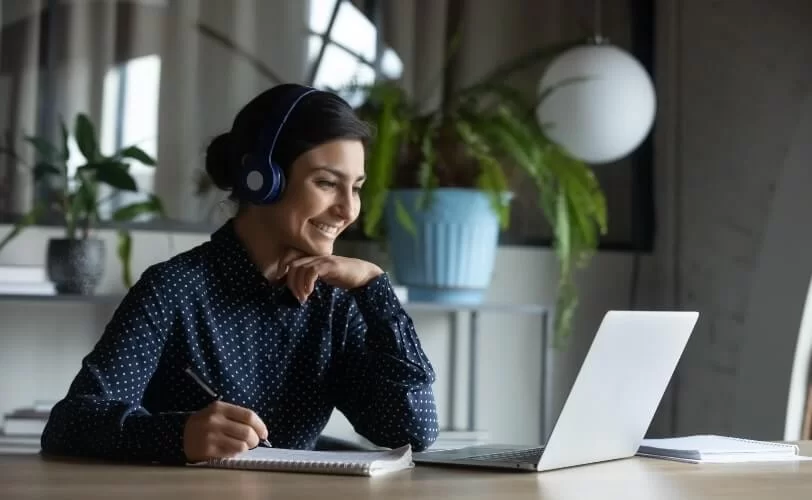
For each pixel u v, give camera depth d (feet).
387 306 5.82
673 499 3.77
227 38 10.55
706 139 11.23
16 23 9.96
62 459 4.73
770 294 10.16
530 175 10.37
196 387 5.71
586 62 10.23
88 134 9.29
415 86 11.15
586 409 4.49
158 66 10.35
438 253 9.90
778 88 10.23
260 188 5.55
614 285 11.75
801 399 9.89
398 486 3.92
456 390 11.10
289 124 5.60
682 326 4.95
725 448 5.23
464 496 3.69
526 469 4.42
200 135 10.44
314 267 5.62
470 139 9.94
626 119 10.21
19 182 9.86
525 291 11.42
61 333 9.93
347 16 10.93
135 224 10.14
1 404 9.73
